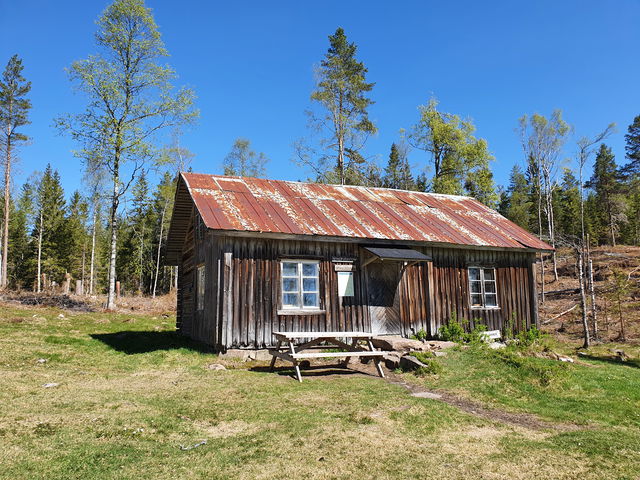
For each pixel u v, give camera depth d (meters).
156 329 19.25
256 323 13.06
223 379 10.19
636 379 11.53
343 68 36.31
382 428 7.00
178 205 17.55
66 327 17.02
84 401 7.91
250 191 15.84
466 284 16.55
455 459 5.86
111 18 25.53
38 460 5.27
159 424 6.82
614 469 5.73
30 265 54.91
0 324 15.92
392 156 54.78
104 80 24.89
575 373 11.54
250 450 5.89
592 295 20.61
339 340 12.84
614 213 57.50
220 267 13.00
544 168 38.62
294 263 13.96
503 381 10.55
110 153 25.61
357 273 14.73
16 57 42.12
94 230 51.50
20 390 8.45
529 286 17.77
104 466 5.22
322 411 7.79
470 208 20.08
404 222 16.48
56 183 57.25
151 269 57.53
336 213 15.75
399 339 13.67
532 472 5.54
